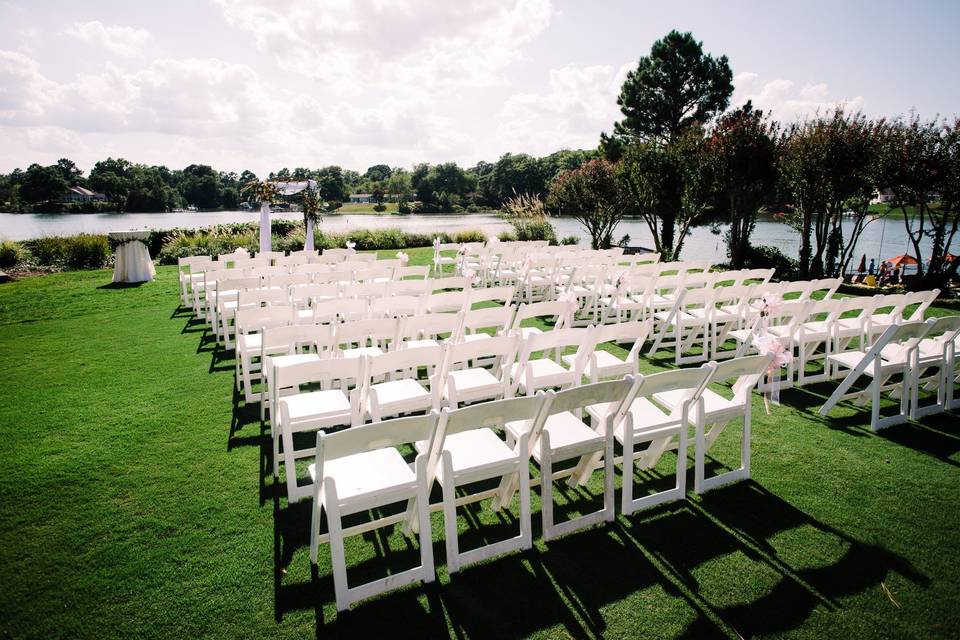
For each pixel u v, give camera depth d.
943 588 2.72
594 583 2.76
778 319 7.05
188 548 3.00
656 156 16.27
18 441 4.23
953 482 3.69
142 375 5.75
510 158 69.25
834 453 4.11
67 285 11.42
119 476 3.73
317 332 4.23
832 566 2.88
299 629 2.47
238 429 4.47
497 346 4.03
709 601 2.64
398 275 8.00
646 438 3.42
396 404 3.91
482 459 2.99
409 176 80.75
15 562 2.89
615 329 4.29
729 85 22.70
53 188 64.38
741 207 13.95
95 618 2.53
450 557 2.80
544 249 12.10
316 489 2.67
